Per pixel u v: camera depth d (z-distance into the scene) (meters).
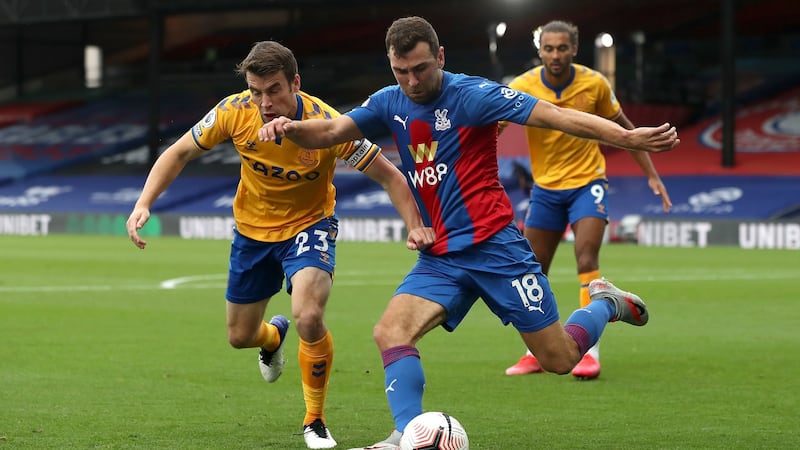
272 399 23.50
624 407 22.66
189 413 21.83
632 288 51.88
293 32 162.25
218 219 107.25
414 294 17.20
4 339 33.81
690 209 99.06
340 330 36.50
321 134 17.30
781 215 94.75
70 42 171.38
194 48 164.75
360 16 161.75
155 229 111.19
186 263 69.81
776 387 25.17
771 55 145.25
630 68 137.88
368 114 17.64
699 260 71.06
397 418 16.28
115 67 171.88
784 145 116.06
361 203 112.06
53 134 149.88
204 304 45.09
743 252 79.75
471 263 17.36
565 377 26.72
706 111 132.00
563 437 19.56
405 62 16.48
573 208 27.89
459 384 25.69
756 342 33.25
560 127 16.39
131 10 128.12
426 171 17.47
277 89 18.42
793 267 64.88
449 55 149.38
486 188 17.41
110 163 137.38
